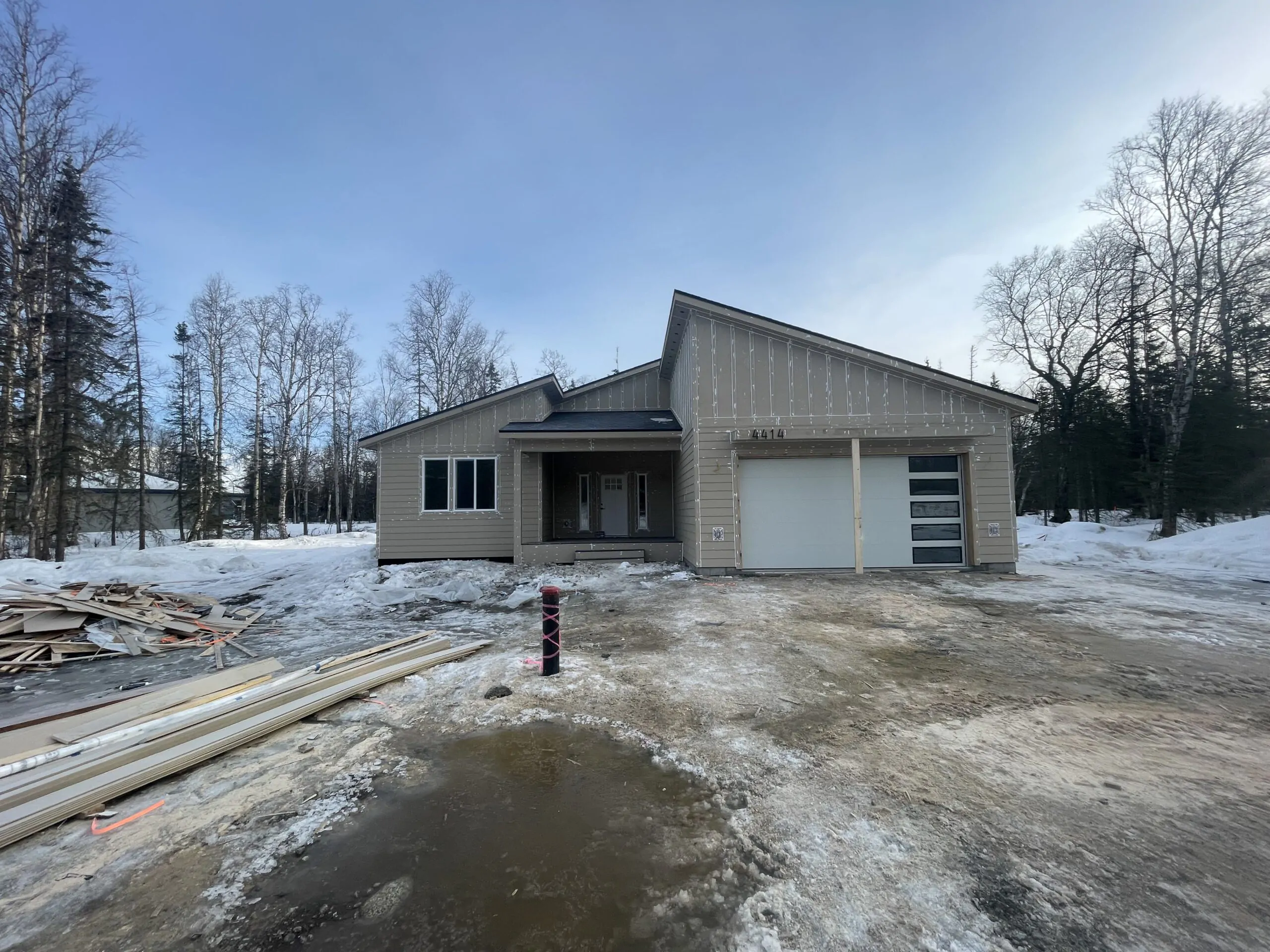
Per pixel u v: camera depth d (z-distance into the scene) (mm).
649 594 9023
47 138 15523
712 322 10992
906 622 6797
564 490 16016
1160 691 4473
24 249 14766
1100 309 24047
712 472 10820
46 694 4938
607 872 2385
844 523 10953
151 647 6348
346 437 38188
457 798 3037
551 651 5004
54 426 15695
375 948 1989
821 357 10891
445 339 30469
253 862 2510
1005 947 1905
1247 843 2506
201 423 30562
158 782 3250
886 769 3234
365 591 9633
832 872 2328
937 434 10781
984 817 2719
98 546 23797
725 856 2467
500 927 2078
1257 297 18000
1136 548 13367
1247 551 11602
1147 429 22000
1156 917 2043
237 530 31844
